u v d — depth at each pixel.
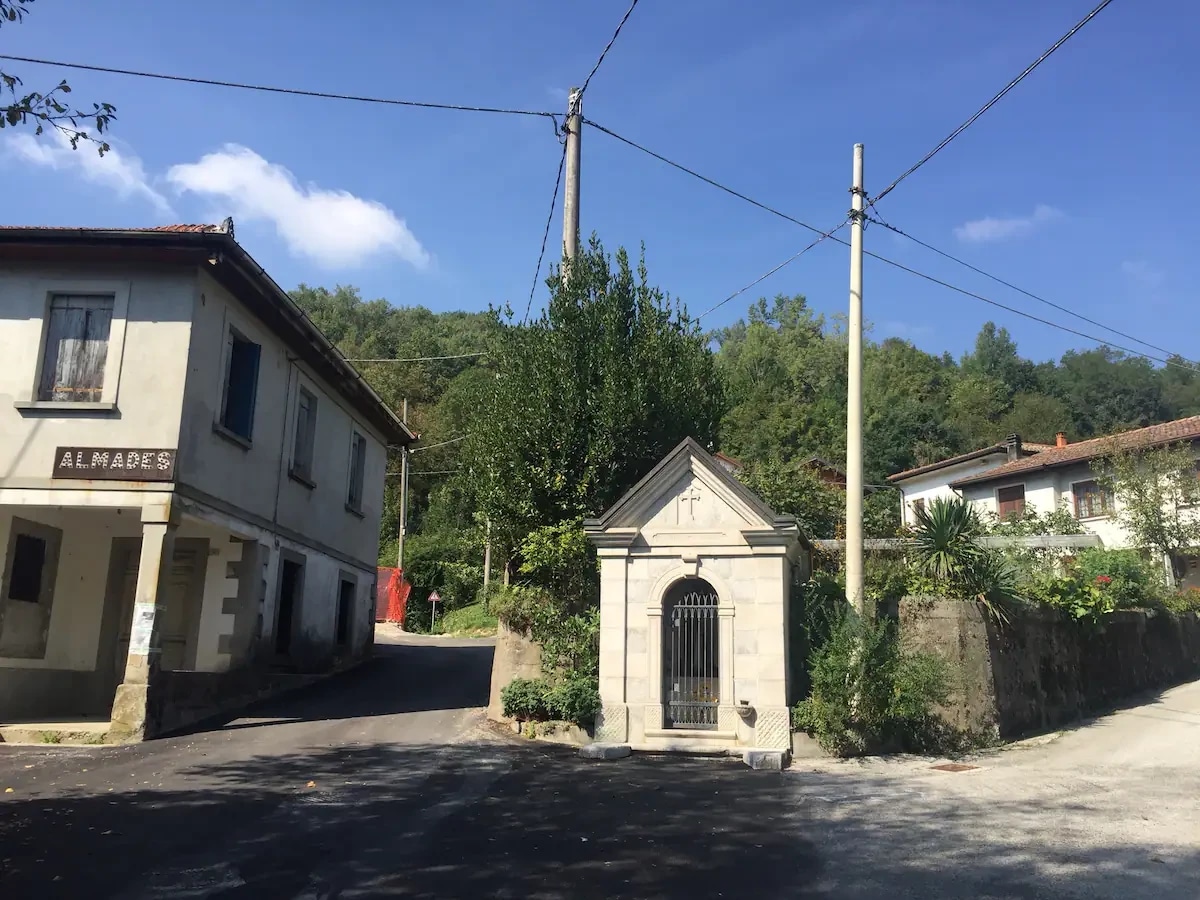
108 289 14.02
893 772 11.23
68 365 13.98
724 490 12.87
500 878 6.90
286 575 18.41
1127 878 6.91
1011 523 27.03
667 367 15.71
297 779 10.24
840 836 8.16
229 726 13.66
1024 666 14.60
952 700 13.05
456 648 26.44
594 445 14.65
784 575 12.62
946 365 88.75
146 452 13.51
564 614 14.05
